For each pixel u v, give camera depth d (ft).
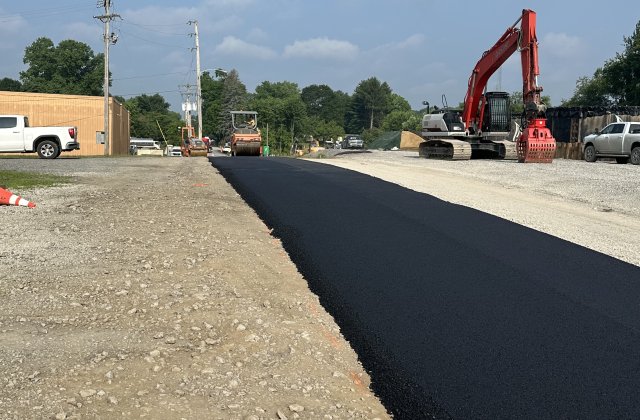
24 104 150.20
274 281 20.34
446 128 80.43
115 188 41.24
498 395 12.66
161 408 11.49
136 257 21.81
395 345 15.15
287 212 31.58
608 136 74.79
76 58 274.77
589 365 14.02
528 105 67.82
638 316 17.22
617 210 38.04
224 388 12.51
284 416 11.60
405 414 12.21
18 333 14.55
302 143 314.96
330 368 14.12
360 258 22.58
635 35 148.56
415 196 37.40
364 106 461.37
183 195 38.45
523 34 68.23
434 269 21.21
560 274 21.03
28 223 27.07
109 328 15.20
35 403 11.35
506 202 38.78
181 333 15.16
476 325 16.33
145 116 422.00
